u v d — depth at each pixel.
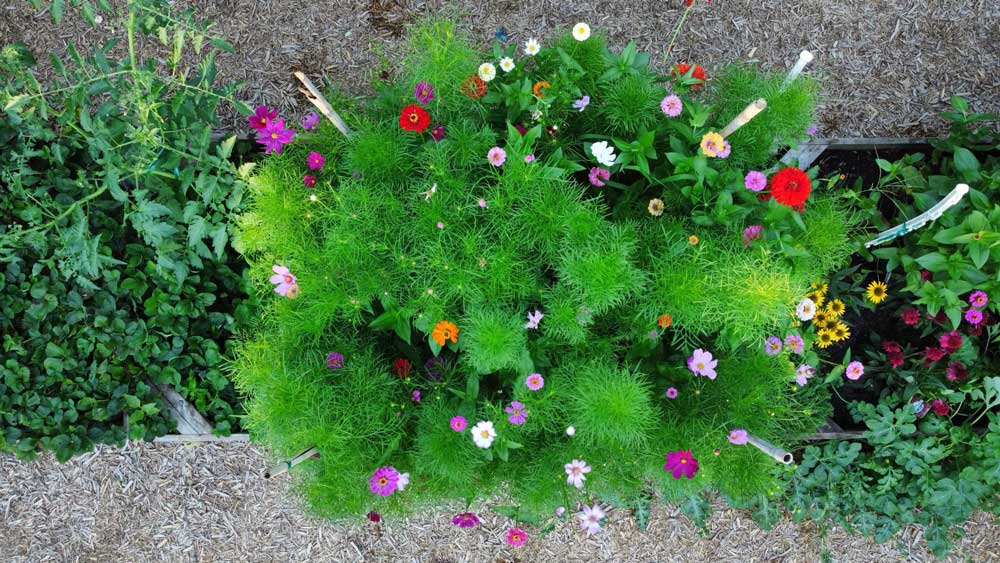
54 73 4.05
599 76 3.42
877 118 4.09
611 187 3.49
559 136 3.43
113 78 3.90
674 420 3.36
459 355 3.52
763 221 3.23
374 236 3.32
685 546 4.09
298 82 4.08
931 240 3.60
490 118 3.45
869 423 3.68
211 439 3.84
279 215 3.31
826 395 3.75
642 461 3.40
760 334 3.26
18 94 3.42
